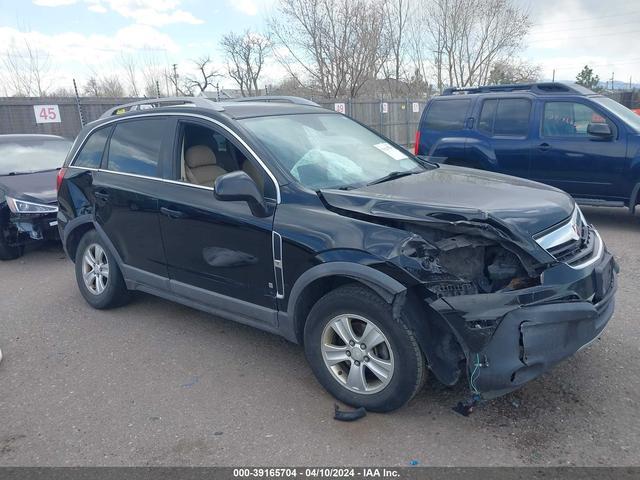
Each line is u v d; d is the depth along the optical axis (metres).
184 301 4.55
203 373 4.08
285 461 3.04
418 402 3.53
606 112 7.53
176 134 4.50
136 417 3.54
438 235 3.24
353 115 22.38
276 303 3.78
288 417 3.46
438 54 32.56
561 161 7.91
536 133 8.12
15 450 3.25
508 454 3.00
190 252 4.28
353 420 3.36
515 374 2.98
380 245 3.20
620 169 7.45
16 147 8.64
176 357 4.36
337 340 3.58
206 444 3.22
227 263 4.01
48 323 5.20
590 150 7.64
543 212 3.40
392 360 3.25
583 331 3.15
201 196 4.16
